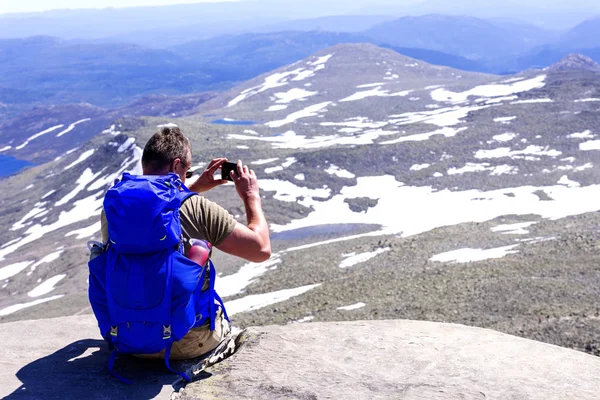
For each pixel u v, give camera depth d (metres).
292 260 93.81
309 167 178.12
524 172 165.25
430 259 67.44
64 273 127.56
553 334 32.22
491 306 41.06
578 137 191.50
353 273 69.19
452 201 149.88
